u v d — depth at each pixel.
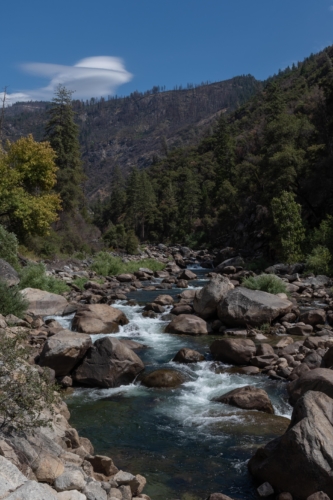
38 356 11.55
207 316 17.69
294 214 33.84
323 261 30.53
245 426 8.57
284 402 9.63
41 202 33.19
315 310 16.62
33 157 34.00
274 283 21.58
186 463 7.30
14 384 6.24
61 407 9.02
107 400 10.08
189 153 151.88
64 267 36.03
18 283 20.94
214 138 142.75
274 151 45.72
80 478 5.48
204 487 6.60
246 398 9.48
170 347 14.27
